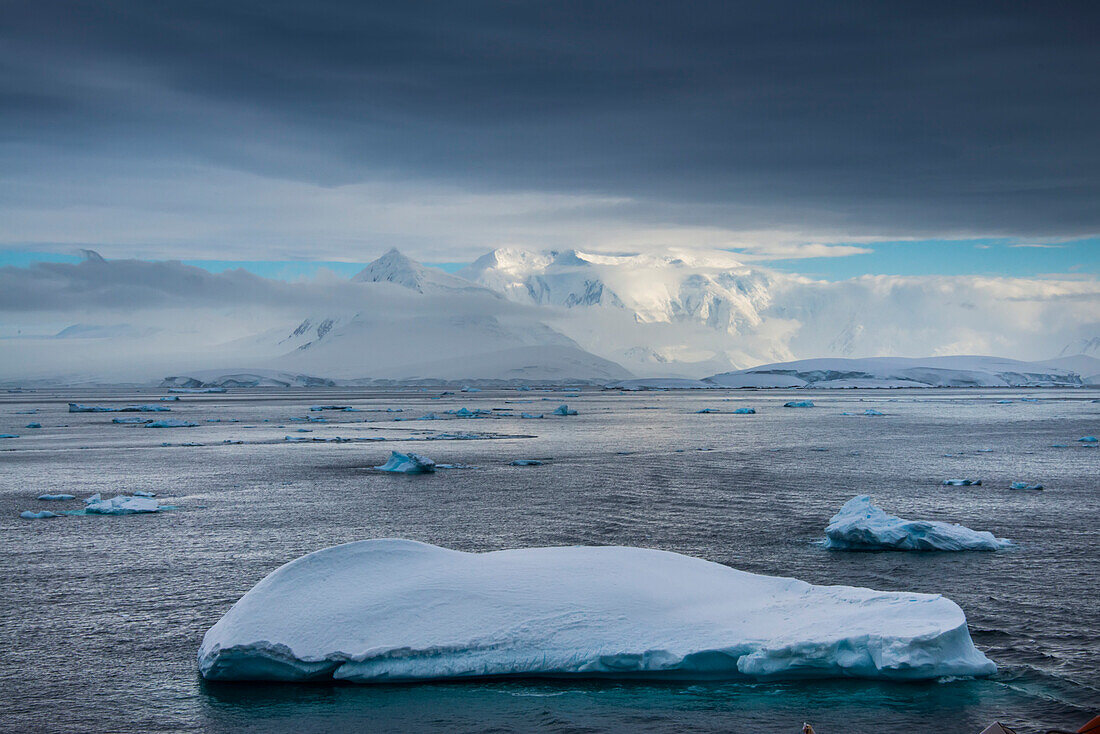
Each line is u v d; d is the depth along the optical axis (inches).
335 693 632.4
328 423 4281.5
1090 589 882.8
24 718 607.5
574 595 682.8
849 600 704.4
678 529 1232.8
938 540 1071.6
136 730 587.8
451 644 646.5
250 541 1182.9
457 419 4601.4
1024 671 660.1
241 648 649.6
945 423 3929.6
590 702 613.3
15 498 1638.8
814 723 582.9
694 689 632.4
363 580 697.6
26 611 848.3
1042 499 1514.5
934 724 581.3
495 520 1327.5
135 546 1151.0
